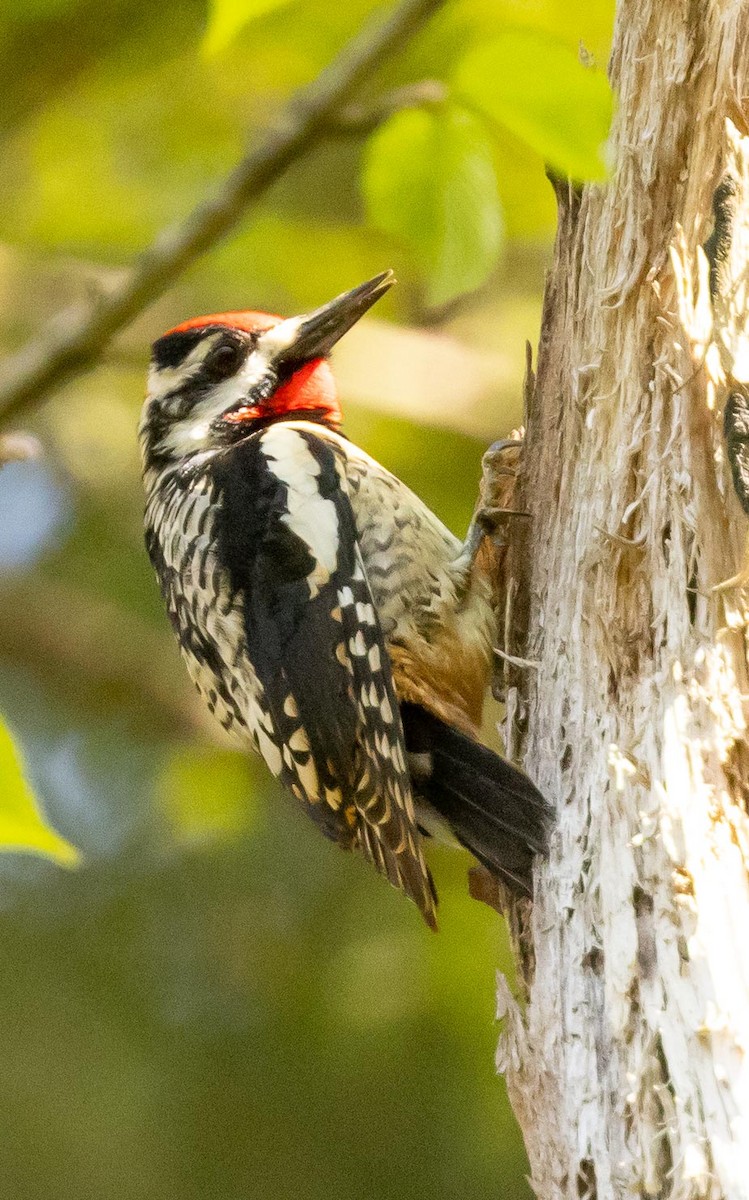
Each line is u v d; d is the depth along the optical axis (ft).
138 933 45.52
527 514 27.32
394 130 25.16
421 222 25.45
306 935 44.70
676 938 20.90
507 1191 40.91
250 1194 42.09
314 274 44.47
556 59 21.89
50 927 45.44
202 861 46.09
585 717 23.82
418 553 27.37
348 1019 43.19
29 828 19.62
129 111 44.65
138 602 48.98
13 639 47.50
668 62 25.70
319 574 26.81
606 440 25.13
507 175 38.83
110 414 48.75
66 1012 44.32
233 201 33.40
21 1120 42.68
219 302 45.78
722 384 23.71
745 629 22.49
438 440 45.68
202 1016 44.21
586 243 26.66
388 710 25.70
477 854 24.93
